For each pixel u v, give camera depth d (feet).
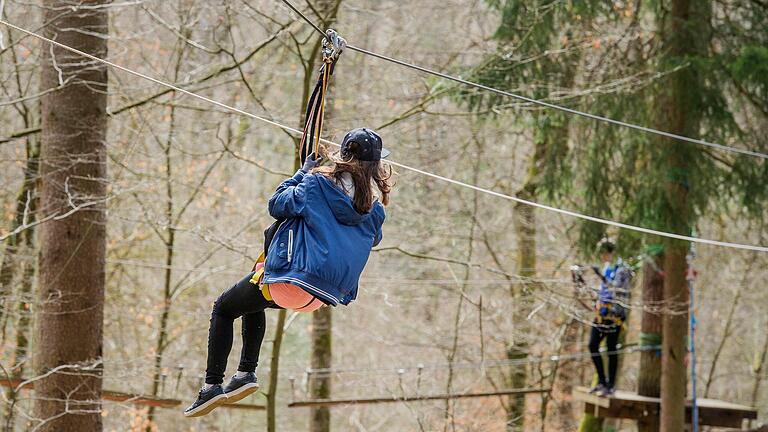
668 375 44.75
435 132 59.47
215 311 17.65
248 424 78.28
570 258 66.69
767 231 47.52
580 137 48.26
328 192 16.20
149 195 52.29
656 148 44.21
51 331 32.91
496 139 66.85
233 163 57.77
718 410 46.29
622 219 46.78
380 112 53.78
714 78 43.88
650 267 48.42
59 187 33.24
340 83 55.57
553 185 49.14
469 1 58.49
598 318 45.73
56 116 33.53
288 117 50.39
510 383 65.57
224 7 42.14
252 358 18.04
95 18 34.32
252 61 53.88
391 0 58.85
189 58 51.83
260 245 44.68
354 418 69.67
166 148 48.26
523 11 46.70
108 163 48.24
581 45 46.65
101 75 34.22
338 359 74.23
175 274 60.49
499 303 65.87
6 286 42.52
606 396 46.32
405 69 53.98
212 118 54.03
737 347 89.81
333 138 46.11
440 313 71.20
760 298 81.25
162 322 54.90
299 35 52.90
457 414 62.80
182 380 60.39
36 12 44.75
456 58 55.77
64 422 32.42
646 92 45.16
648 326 47.85
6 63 47.57
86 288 33.27
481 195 67.00
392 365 72.74
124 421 55.21
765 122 44.96
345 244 16.15
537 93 47.11
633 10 48.65
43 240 33.42
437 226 57.26
